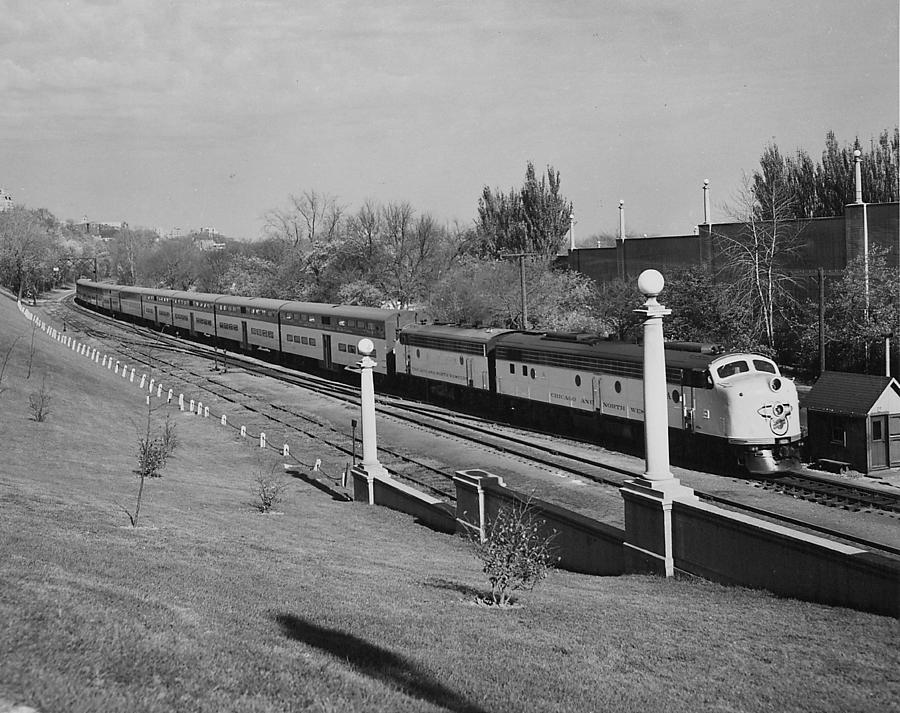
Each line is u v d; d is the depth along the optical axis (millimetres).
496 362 43094
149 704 8547
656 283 16250
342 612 13242
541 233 82562
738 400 29125
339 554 18969
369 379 27891
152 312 92812
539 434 39000
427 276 90875
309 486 30406
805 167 64750
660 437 16609
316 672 10133
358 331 56031
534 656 11633
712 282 52250
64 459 28812
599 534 18297
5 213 152125
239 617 12188
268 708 8859
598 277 69188
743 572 15031
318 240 112375
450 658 11367
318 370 63125
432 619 13328
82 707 8234
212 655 10219
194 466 31984
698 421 30641
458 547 21281
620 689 10430
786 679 10664
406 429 40656
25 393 41031
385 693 9648
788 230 49844
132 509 21797
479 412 45719
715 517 15438
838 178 62625
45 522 18156
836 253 48219
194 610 12219
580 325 58531
